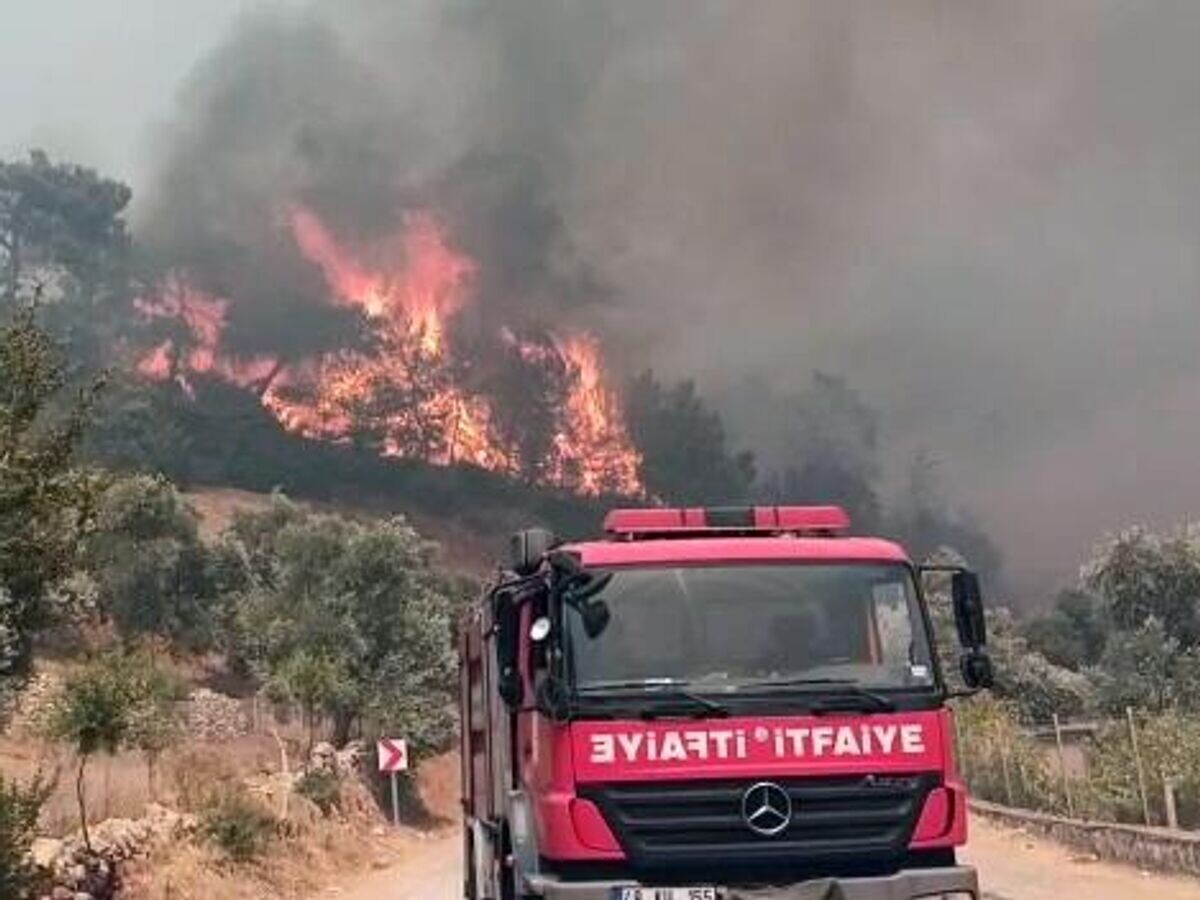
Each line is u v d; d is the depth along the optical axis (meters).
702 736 8.93
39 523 11.86
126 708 18.41
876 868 9.03
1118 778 23.16
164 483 72.25
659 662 9.11
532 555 9.73
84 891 15.56
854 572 9.49
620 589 9.27
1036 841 25.00
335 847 27.58
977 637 9.69
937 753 9.13
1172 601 58.59
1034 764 29.97
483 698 13.28
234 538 81.19
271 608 55.12
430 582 67.12
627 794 8.84
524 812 9.97
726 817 8.84
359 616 51.78
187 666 67.25
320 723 48.09
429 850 34.69
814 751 8.97
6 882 12.95
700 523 10.34
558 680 9.01
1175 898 16.27
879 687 9.18
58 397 12.31
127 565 67.38
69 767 24.05
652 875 8.84
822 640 9.28
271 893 21.09
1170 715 25.61
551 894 8.66
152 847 18.97
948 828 9.06
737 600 9.30
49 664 41.41
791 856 8.84
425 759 50.00
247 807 23.11
